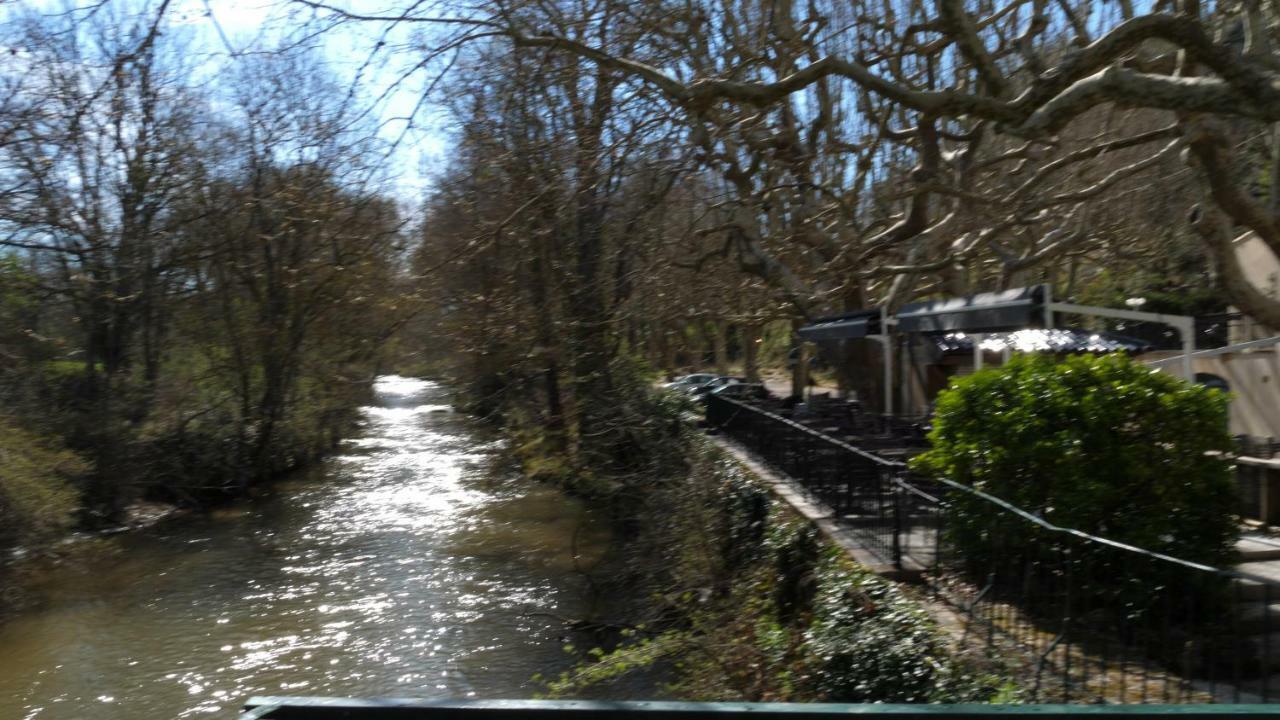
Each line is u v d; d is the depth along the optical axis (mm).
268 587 16078
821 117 16594
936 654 6176
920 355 17406
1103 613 6266
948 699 5570
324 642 13172
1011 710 2174
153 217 22219
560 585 15328
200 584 16344
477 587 15500
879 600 7426
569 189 11602
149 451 23219
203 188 22156
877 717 2176
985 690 5527
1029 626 6492
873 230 19047
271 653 12789
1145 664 5211
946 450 7352
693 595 12008
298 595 15508
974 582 7250
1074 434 6570
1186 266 24547
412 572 16719
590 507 20453
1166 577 5621
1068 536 5609
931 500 7641
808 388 25875
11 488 16422
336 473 28453
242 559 18109
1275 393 12375
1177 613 5809
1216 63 6855
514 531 19516
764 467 14523
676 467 16578
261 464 26891
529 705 2262
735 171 15227
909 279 18875
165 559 18234
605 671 9664
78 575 17031
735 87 8281
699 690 8711
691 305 18594
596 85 11289
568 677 11062
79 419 21156
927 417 14836
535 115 11820
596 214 16156
